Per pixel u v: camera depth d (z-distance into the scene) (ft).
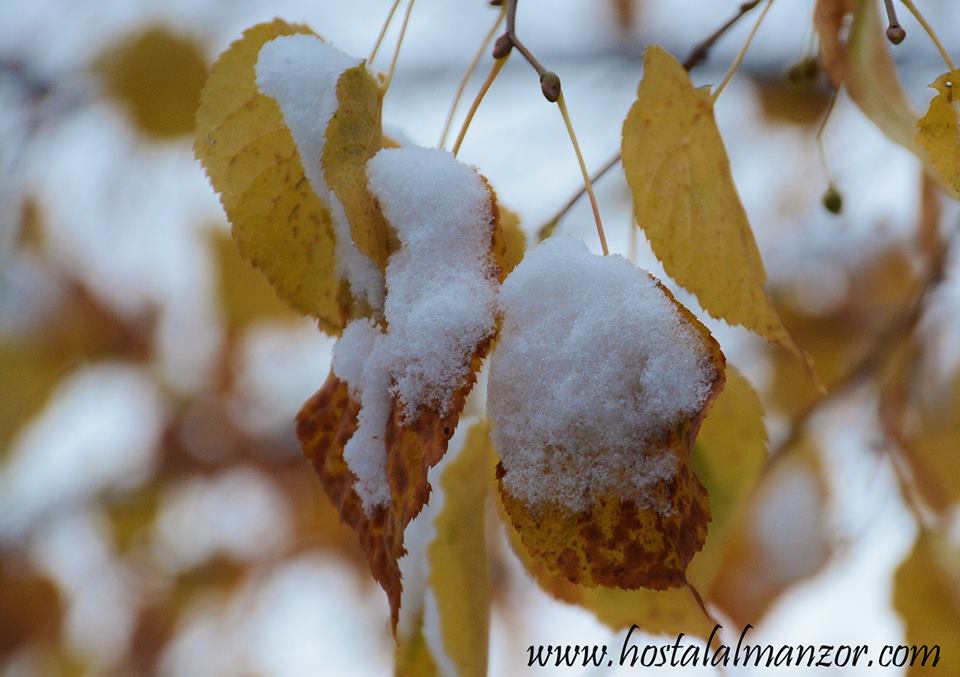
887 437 2.41
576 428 1.75
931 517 2.34
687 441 1.74
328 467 1.82
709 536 1.92
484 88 1.82
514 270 1.77
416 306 1.76
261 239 1.86
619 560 1.75
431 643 1.91
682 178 1.83
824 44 2.01
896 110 1.91
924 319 2.44
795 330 3.22
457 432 1.92
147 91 3.12
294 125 1.81
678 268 1.82
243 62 1.88
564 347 1.75
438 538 1.91
